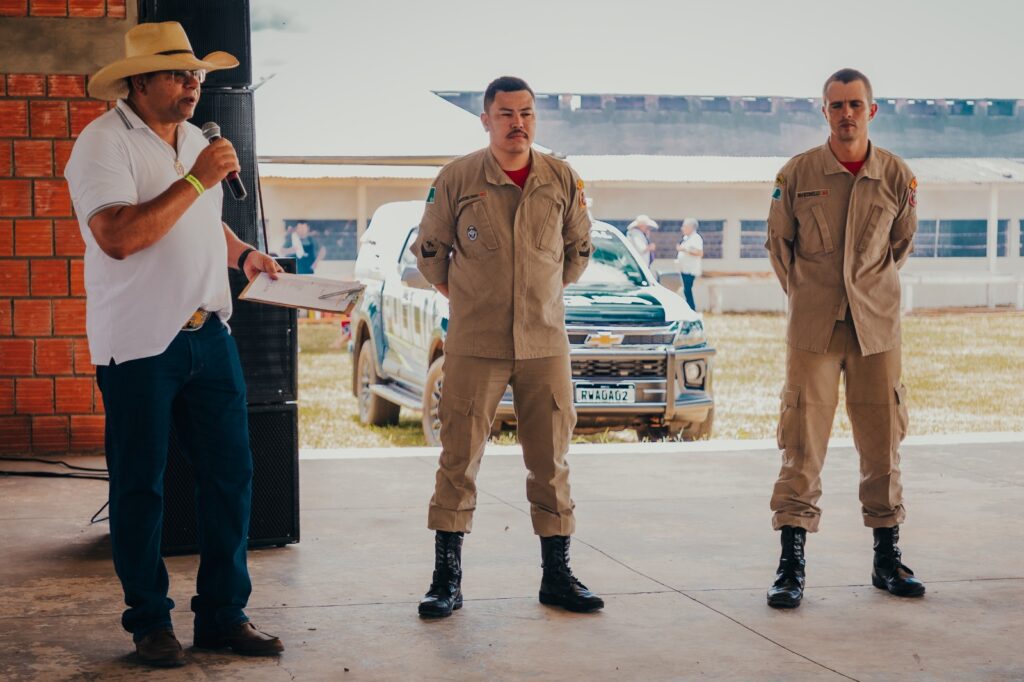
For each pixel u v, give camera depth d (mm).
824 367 4957
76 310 8156
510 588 5086
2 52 7996
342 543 5855
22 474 7520
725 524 6293
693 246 24250
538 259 4688
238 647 4246
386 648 4320
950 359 19219
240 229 5621
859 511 6582
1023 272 34219
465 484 4789
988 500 6848
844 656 4238
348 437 11109
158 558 4156
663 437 9906
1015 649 4320
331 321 25125
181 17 5574
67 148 8086
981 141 37844
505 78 4660
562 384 4766
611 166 32438
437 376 9672
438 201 4750
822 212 4902
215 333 4188
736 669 4102
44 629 4531
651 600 4922
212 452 4230
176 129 4160
